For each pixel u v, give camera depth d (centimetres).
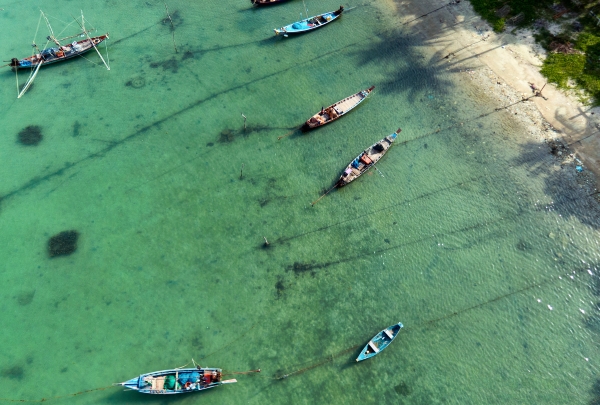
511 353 3894
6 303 4109
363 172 4847
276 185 4844
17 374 3778
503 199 4712
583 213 4606
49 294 4172
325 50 5984
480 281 4262
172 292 4206
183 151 5084
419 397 3731
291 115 5372
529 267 4322
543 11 6006
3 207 4666
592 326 4012
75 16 6325
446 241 4488
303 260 4400
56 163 4984
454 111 5334
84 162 4997
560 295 4172
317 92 5581
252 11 6406
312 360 3900
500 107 5331
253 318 4094
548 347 3916
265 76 5734
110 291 4200
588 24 5838
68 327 4003
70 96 5519
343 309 4147
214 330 4022
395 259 4394
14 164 4959
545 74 5534
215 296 4194
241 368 3847
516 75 5562
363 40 6056
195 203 4731
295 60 5894
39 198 4741
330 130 5234
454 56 5797
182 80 5684
